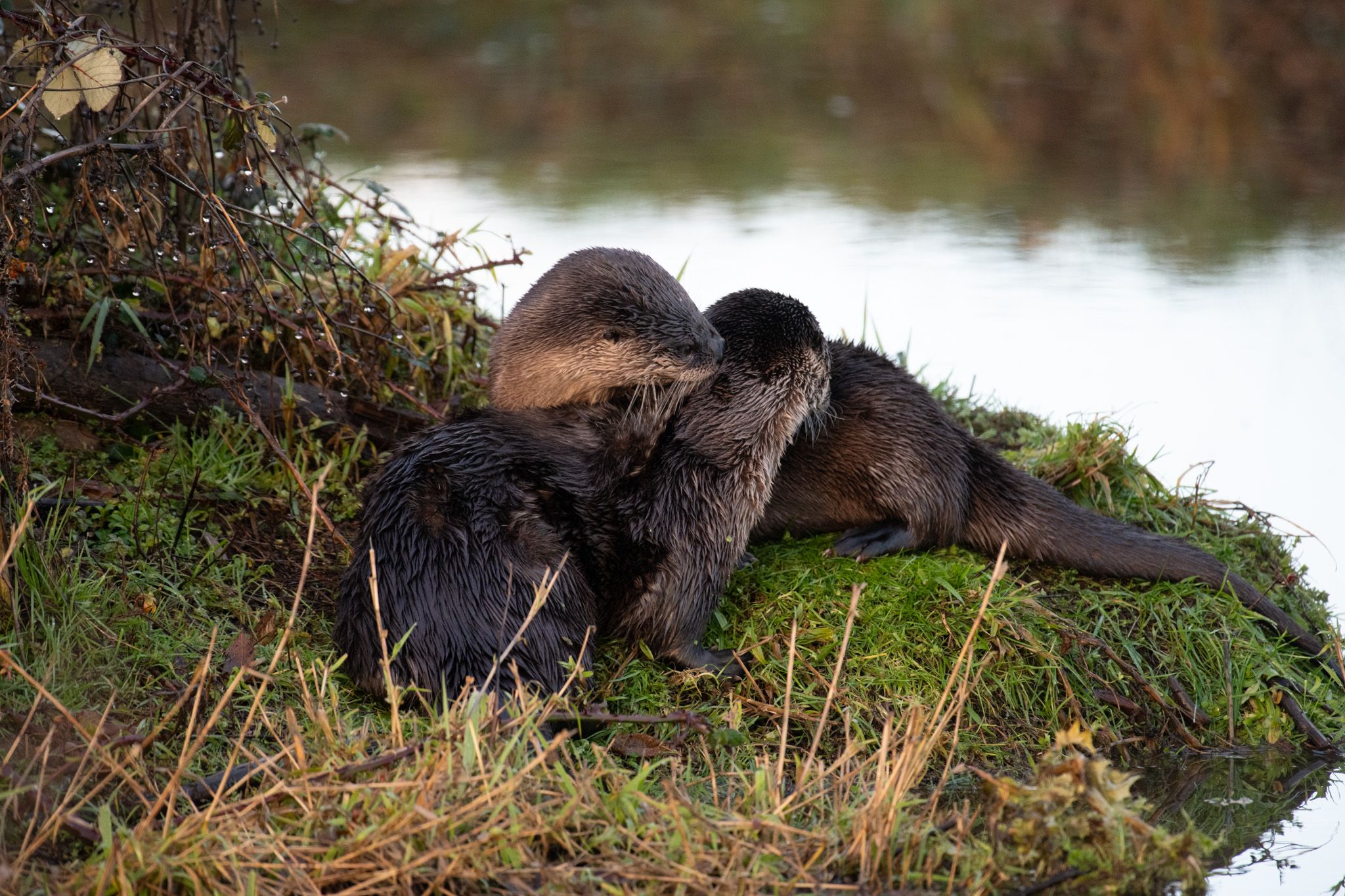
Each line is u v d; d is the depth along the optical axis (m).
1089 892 8.98
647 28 38.69
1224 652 11.88
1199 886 9.30
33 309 12.43
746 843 8.59
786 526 12.45
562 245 20.88
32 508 9.85
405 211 15.15
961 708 10.76
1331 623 13.26
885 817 8.87
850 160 27.72
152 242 12.45
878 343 16.86
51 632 9.84
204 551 11.64
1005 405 16.62
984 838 9.45
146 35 13.94
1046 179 26.80
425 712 9.85
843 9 41.03
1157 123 30.69
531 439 10.74
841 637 11.22
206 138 13.23
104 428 12.69
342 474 13.06
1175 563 12.37
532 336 11.39
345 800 8.50
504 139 27.78
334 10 37.59
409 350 13.71
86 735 8.65
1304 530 13.57
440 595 9.88
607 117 30.19
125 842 7.96
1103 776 9.05
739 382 11.07
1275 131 30.19
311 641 10.90
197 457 12.49
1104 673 11.64
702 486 10.81
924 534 12.16
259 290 12.68
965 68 34.97
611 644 11.10
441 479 10.27
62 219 12.52
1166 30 35.84
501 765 8.66
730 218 23.41
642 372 11.09
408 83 31.58
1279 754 11.38
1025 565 12.59
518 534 10.26
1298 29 35.72
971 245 22.84
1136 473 14.10
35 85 10.31
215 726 9.71
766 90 33.00
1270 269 21.91
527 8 40.09
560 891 8.10
